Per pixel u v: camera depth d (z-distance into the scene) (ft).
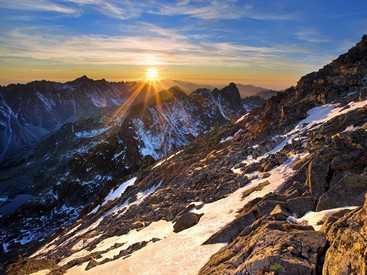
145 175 299.38
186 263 67.21
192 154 262.88
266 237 50.83
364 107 103.65
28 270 121.60
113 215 195.52
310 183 69.10
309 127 130.93
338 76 179.32
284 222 56.65
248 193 94.17
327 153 72.54
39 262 132.98
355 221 39.86
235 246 59.88
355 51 199.41
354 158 67.00
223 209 92.94
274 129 160.15
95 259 108.37
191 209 109.91
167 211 126.93
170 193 157.89
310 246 43.78
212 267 56.90
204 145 269.03
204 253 68.74
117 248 111.34
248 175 113.50
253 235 58.80
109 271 83.30
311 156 88.12
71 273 100.53
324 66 211.41
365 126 86.17
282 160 105.09
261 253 46.34
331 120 111.75
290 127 147.54
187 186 149.59
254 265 43.65
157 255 79.61
